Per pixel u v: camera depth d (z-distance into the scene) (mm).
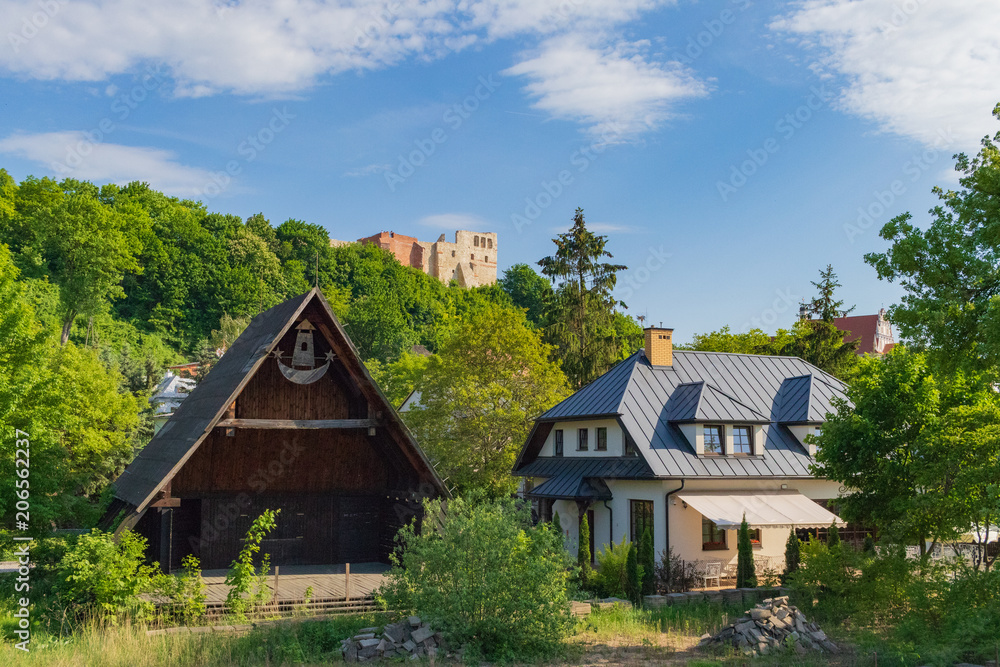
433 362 48344
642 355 38750
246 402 25500
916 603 19219
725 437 34000
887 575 20828
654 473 31562
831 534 27953
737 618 22312
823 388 37844
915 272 20172
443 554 18938
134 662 16469
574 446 38406
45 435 23500
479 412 46250
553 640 18922
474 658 17656
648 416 34688
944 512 20719
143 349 95000
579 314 60188
